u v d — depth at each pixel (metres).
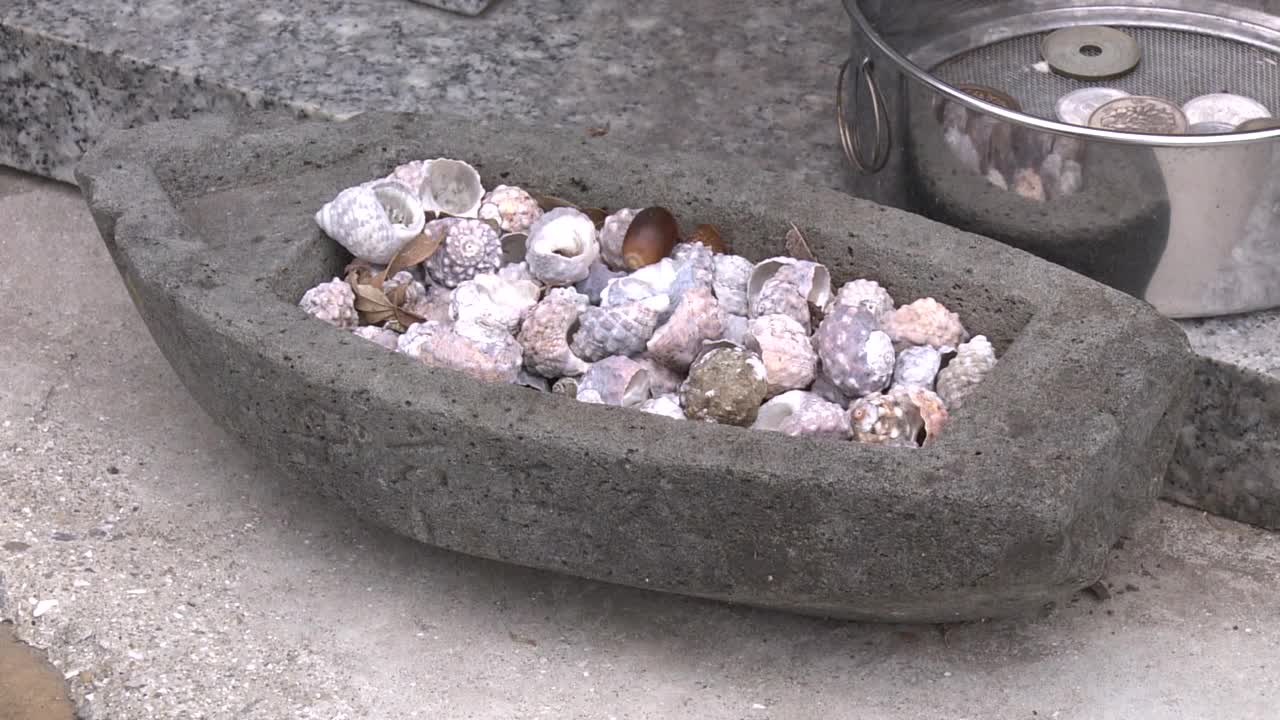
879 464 0.54
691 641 0.60
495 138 0.64
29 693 0.58
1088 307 0.58
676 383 0.60
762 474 0.54
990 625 0.60
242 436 0.60
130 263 0.60
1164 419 0.57
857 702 0.58
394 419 0.57
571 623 0.60
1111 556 0.62
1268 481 0.62
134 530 0.63
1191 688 0.59
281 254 0.61
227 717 0.58
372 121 0.65
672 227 0.62
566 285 0.62
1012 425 0.55
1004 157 0.61
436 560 0.62
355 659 0.59
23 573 0.61
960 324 0.60
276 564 0.62
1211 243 0.61
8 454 0.65
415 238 0.62
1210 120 0.64
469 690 0.59
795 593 0.56
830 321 0.59
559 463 0.56
